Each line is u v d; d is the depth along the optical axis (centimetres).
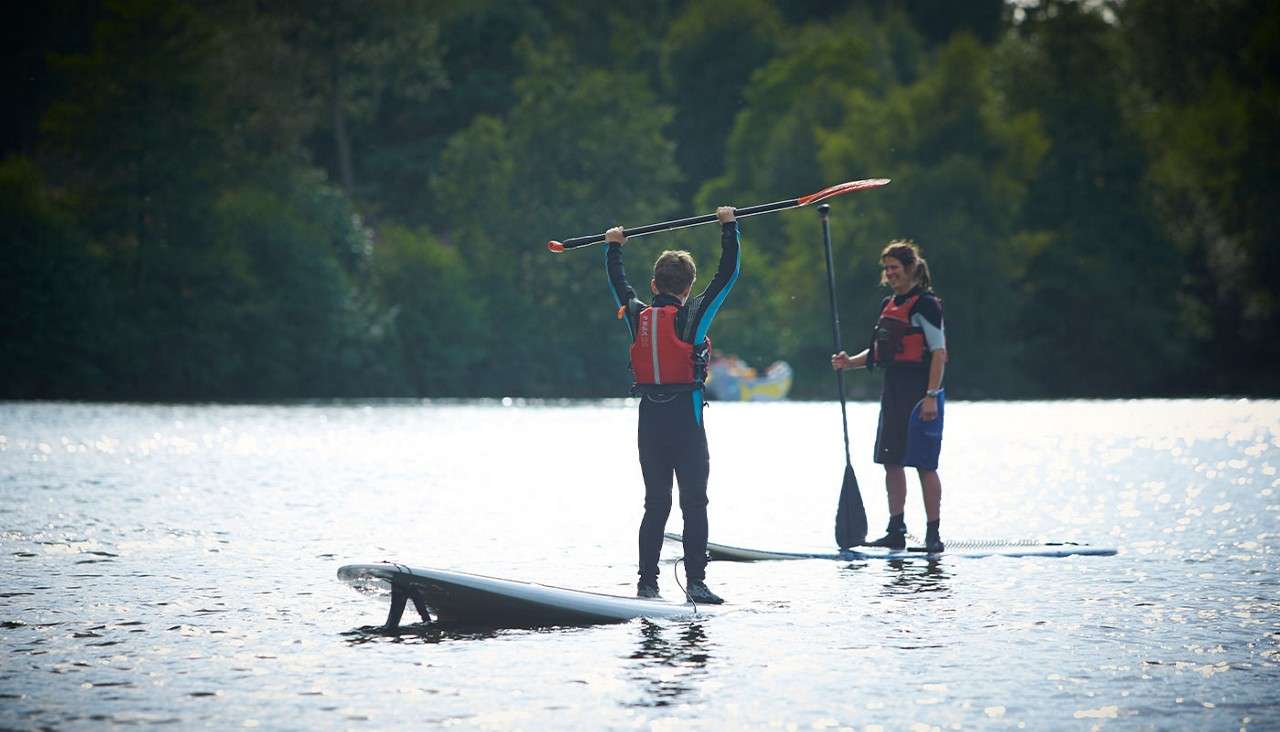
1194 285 9662
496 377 9344
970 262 8612
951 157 8881
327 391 8656
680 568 1308
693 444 1136
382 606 1075
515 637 941
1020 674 807
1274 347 9419
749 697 750
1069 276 9256
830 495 2191
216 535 1563
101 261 8056
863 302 8894
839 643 910
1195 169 9519
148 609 1050
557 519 1780
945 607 1059
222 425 4616
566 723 694
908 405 1470
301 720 701
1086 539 1525
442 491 2209
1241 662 840
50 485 2244
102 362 7994
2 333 7700
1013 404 7481
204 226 8338
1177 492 2119
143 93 8256
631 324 1161
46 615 1018
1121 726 687
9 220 7731
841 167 9144
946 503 2003
